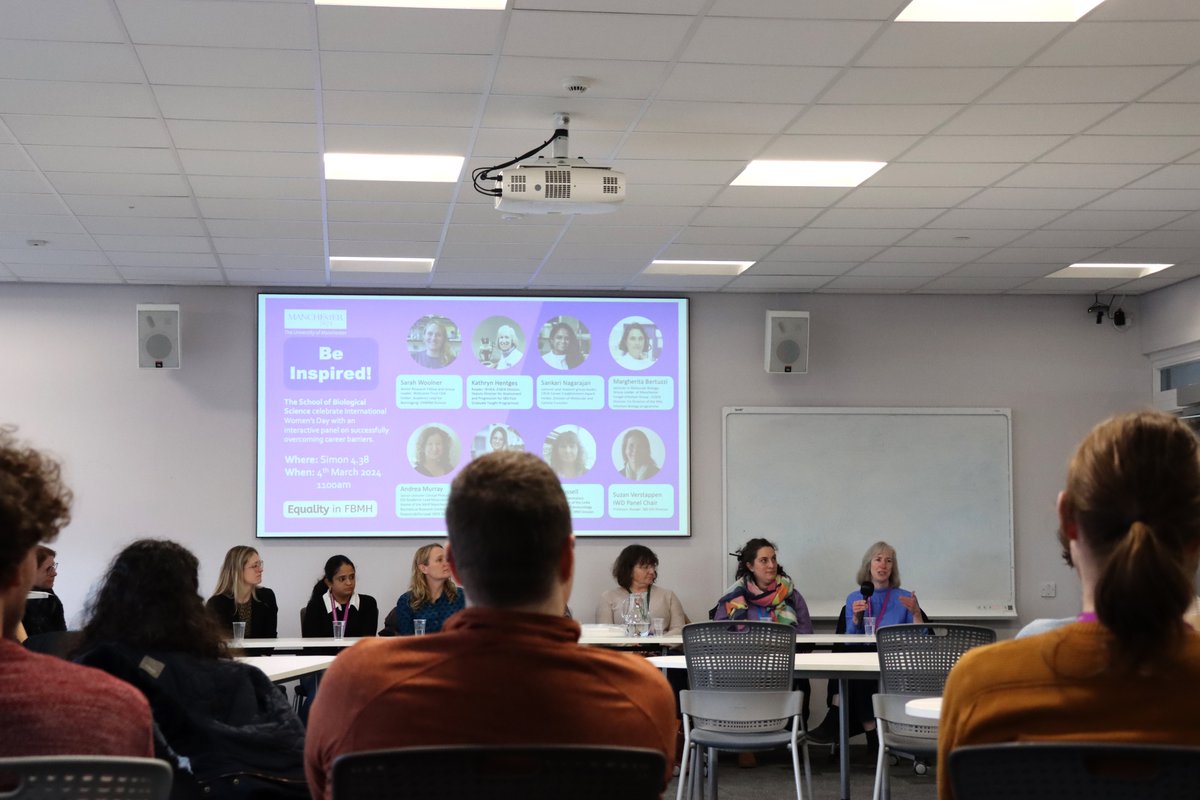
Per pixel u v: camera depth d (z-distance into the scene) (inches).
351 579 304.2
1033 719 56.7
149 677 105.0
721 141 213.3
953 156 223.0
